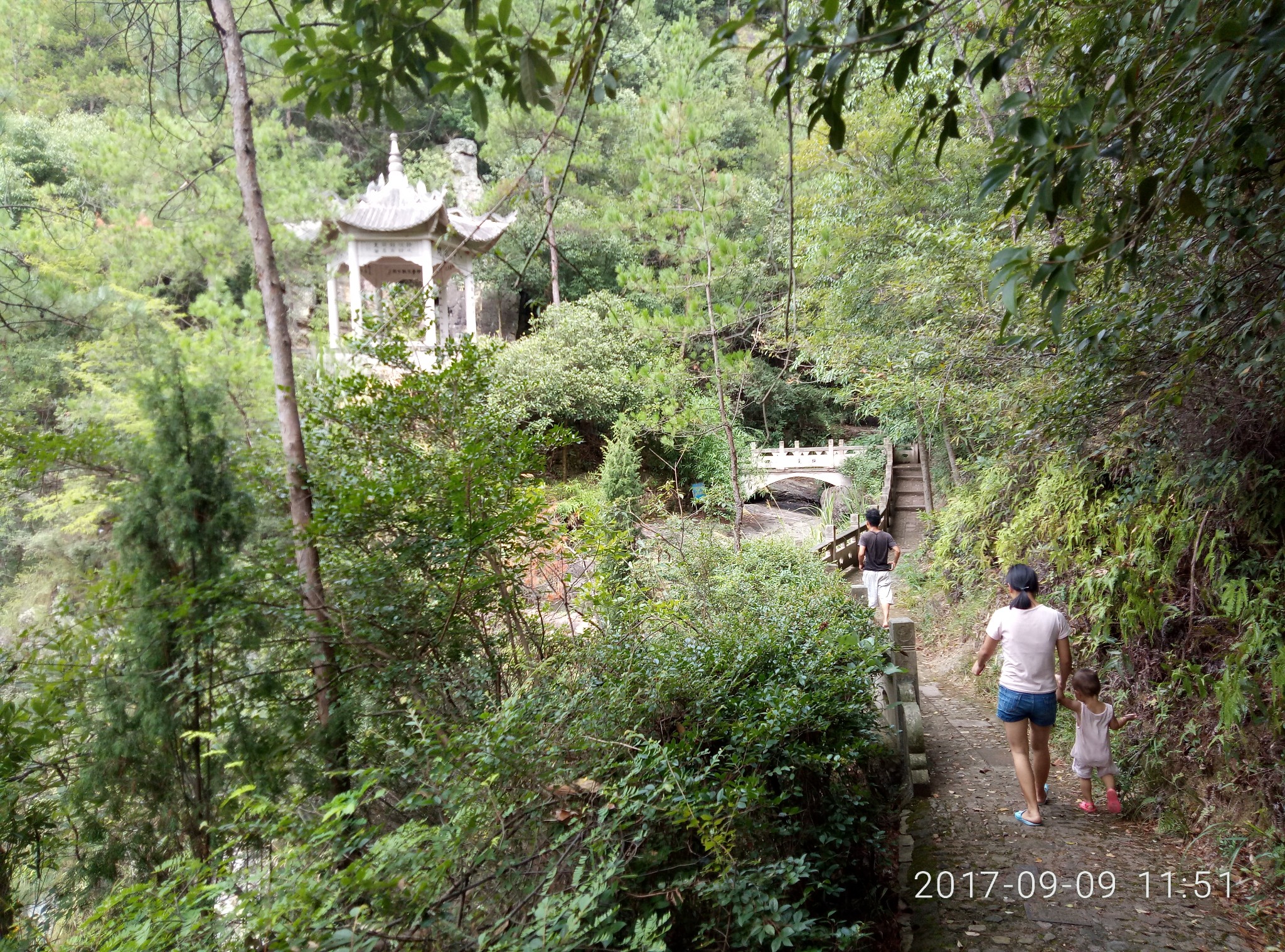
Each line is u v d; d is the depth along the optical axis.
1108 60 3.01
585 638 4.37
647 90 7.70
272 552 4.23
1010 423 6.18
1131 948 2.98
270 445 4.65
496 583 4.41
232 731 3.99
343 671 4.30
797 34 2.07
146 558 3.93
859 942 3.05
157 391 4.05
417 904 2.00
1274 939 3.00
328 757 4.10
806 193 11.55
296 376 4.86
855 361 10.21
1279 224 2.85
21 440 4.18
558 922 1.95
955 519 8.96
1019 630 4.24
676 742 3.10
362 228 18.16
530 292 24.58
